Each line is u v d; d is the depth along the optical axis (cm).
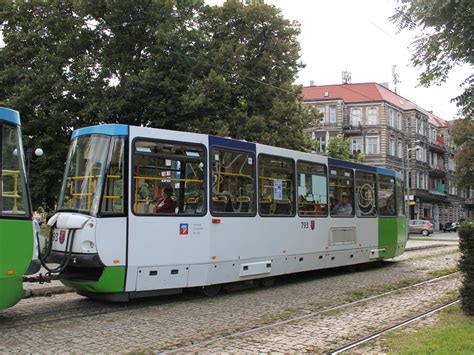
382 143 5600
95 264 847
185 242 960
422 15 915
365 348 633
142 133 922
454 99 1004
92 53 2078
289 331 738
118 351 626
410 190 6259
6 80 1997
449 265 1723
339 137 4141
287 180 1224
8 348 633
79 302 967
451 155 7700
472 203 8175
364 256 1521
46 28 2102
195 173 994
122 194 887
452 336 652
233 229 1057
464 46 917
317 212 1323
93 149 910
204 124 1936
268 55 2280
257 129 2120
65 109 2042
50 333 714
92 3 1994
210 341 676
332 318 832
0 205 711
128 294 897
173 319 820
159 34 1939
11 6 2089
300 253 1245
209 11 2253
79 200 901
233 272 1053
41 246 904
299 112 2367
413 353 577
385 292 1119
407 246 2700
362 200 1538
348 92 5784
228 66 2120
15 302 742
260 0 2278
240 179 1088
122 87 1981
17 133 758
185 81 2005
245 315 859
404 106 6297
